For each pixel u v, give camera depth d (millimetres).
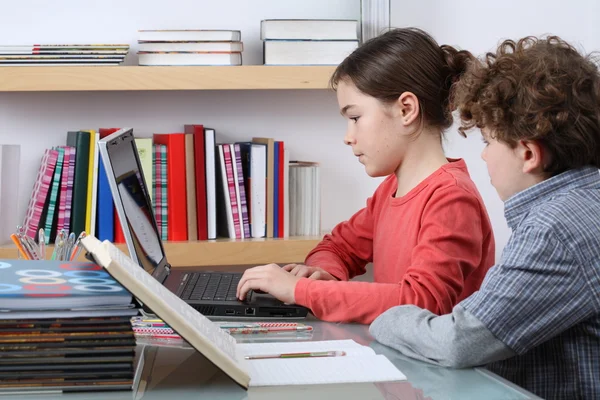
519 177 1095
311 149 2443
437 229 1362
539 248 1010
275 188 2256
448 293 1303
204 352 832
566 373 1076
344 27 2191
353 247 1776
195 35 2143
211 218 2227
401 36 1520
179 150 2184
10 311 820
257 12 2383
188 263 2141
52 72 2088
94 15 2326
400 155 1527
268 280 1312
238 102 2404
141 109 2375
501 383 911
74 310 833
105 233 2172
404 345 1068
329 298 1272
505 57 1126
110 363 845
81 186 2158
